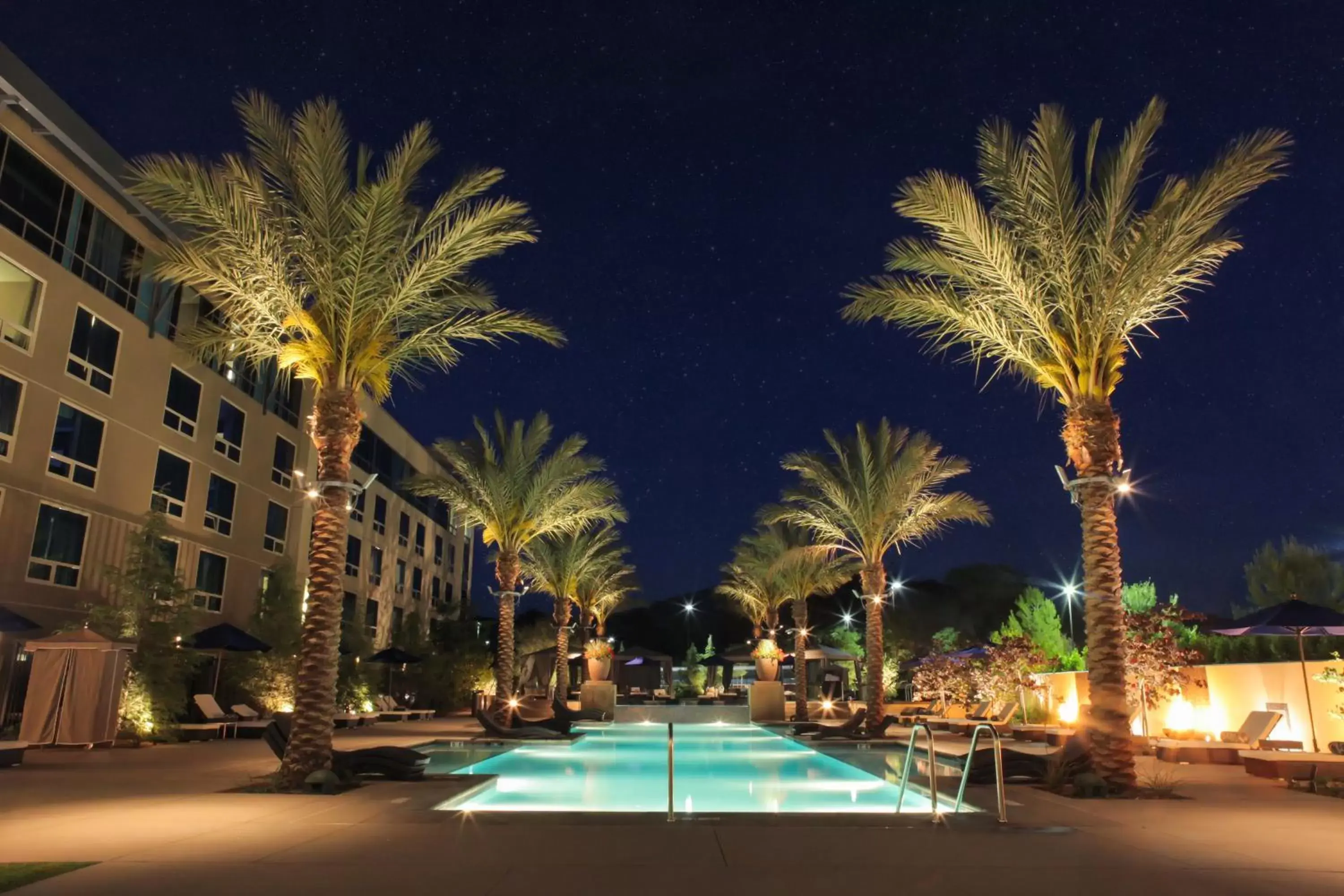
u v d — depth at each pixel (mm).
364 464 44969
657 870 6492
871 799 12250
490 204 13445
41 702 18672
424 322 14883
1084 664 26844
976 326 13945
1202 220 12078
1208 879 6254
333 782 11227
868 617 24656
